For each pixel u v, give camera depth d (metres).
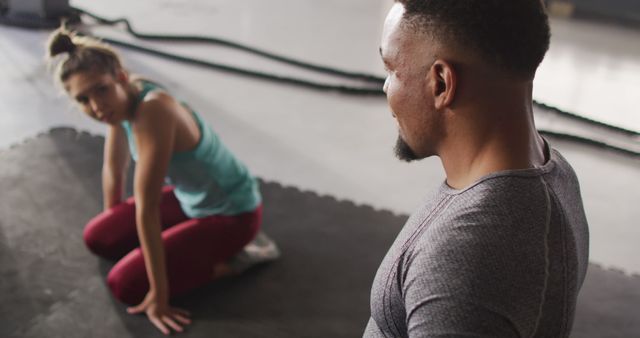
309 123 3.51
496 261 0.62
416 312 0.65
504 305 0.61
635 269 2.51
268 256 2.35
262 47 4.50
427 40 0.67
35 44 4.14
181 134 1.91
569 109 3.95
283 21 5.10
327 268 2.36
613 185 3.14
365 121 3.59
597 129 3.73
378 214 2.72
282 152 3.17
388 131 3.50
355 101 3.84
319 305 2.19
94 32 4.42
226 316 2.11
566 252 0.66
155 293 2.03
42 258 2.30
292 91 3.88
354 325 2.12
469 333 0.61
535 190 0.66
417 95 0.70
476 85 0.66
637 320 2.23
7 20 4.36
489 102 0.67
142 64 4.04
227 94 3.76
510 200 0.65
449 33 0.65
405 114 0.73
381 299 0.75
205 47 4.41
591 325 2.19
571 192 0.74
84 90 1.79
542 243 0.64
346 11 5.53
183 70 4.02
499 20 0.64
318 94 3.88
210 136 2.03
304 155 3.17
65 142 3.05
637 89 4.37
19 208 2.55
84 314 2.07
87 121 3.29
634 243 2.68
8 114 3.28
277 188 2.84
